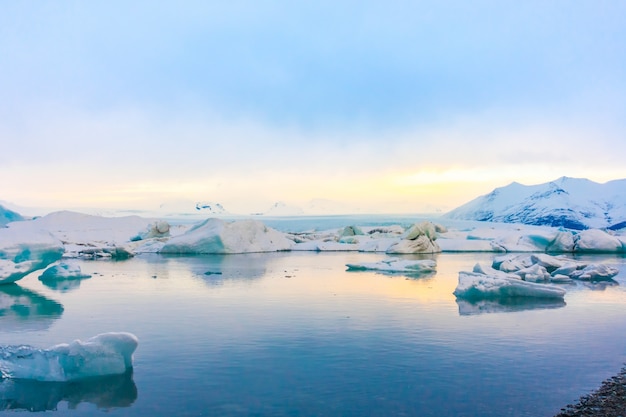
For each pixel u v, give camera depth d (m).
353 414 8.41
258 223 52.22
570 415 8.35
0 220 59.19
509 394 9.27
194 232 48.81
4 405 8.92
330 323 14.84
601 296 20.22
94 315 16.22
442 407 8.68
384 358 11.36
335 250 52.44
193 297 19.80
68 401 9.08
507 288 19.78
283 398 9.08
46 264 25.50
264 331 13.84
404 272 29.30
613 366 10.87
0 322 15.18
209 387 9.62
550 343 12.65
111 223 69.62
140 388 9.60
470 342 12.71
